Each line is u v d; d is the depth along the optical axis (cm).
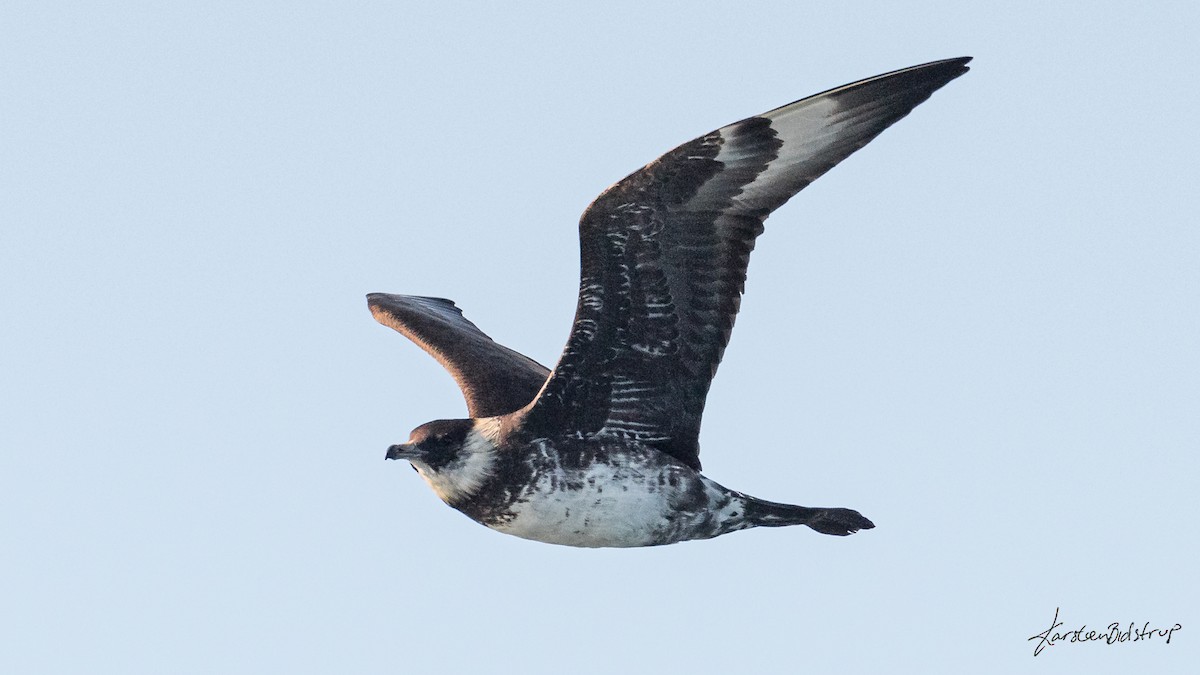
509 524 1503
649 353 1459
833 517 1526
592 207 1409
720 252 1428
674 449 1488
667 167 1391
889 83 1381
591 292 1435
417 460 1499
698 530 1496
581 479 1473
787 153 1399
